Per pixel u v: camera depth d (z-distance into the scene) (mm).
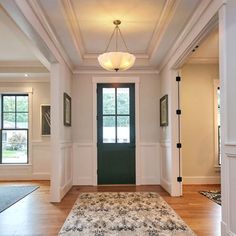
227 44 2635
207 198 4781
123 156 6297
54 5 3242
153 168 6305
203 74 6324
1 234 3082
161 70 6102
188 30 3762
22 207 4258
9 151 7270
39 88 7270
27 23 3045
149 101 6379
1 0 2566
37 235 3037
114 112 6355
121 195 5035
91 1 3408
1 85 7219
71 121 6094
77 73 6324
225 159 2684
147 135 6344
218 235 2980
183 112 6262
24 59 5988
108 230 3137
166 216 3672
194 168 6215
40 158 7195
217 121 6266
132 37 4746
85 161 6270
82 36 4680
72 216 3705
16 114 7348
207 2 3020
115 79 6352
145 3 3477
